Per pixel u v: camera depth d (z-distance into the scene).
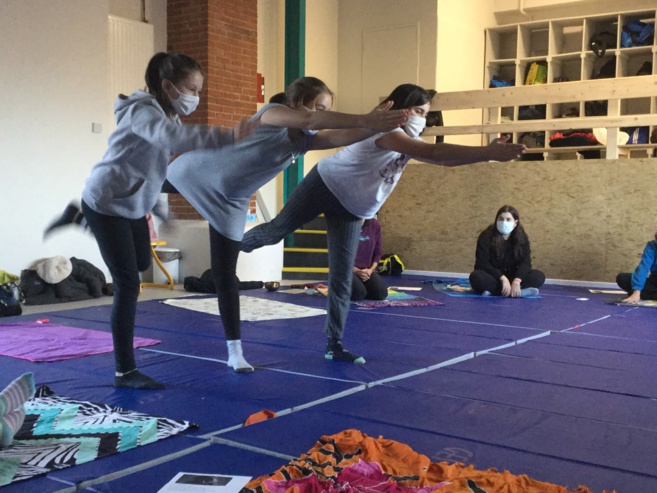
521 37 12.20
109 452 2.28
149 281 8.17
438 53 10.78
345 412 2.83
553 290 7.91
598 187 8.40
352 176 3.45
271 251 8.23
